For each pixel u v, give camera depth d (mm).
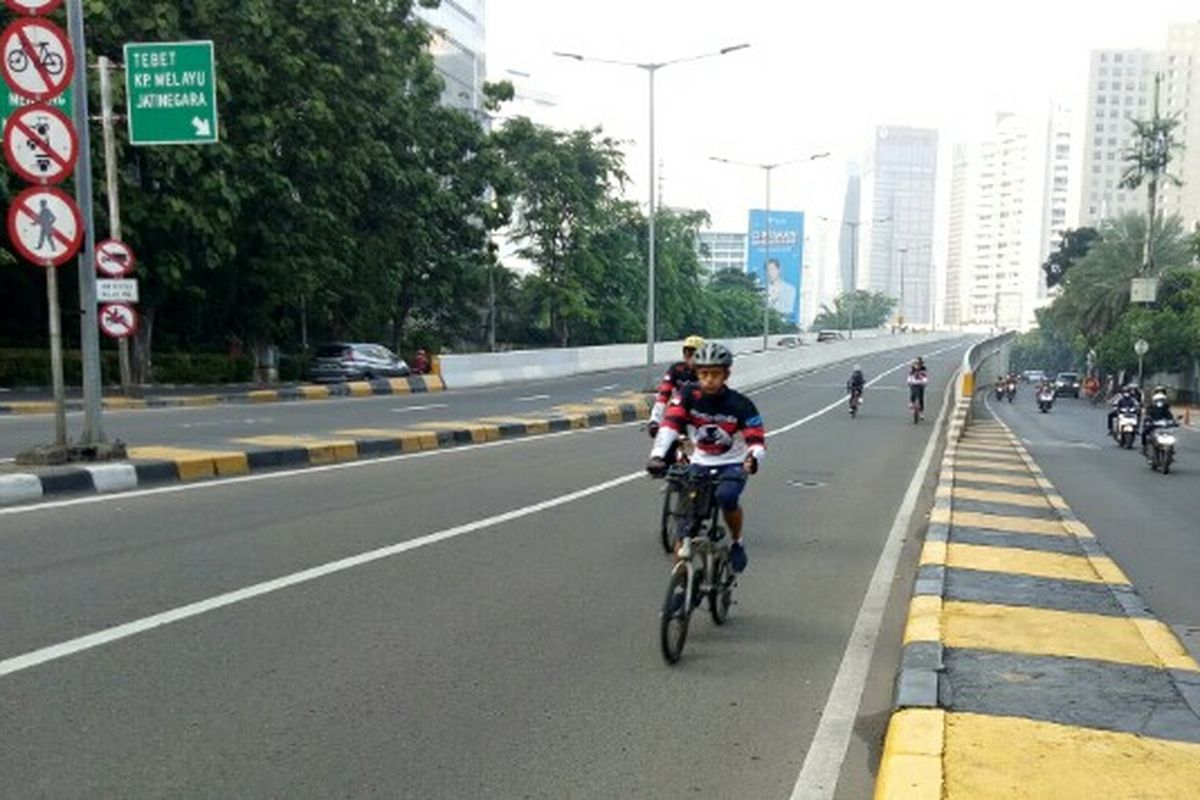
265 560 7770
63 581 6898
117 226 22156
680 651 5949
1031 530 9789
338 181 32688
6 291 29969
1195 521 12367
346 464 13719
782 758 4602
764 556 9102
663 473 6309
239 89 27609
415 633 6180
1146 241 60156
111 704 4824
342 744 4504
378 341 44219
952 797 3787
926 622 6234
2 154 22625
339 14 31703
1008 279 162000
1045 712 4688
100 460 11352
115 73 24219
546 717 4957
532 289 54656
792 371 52750
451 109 40375
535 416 22172
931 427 26094
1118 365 59312
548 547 8875
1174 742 4348
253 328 34625
